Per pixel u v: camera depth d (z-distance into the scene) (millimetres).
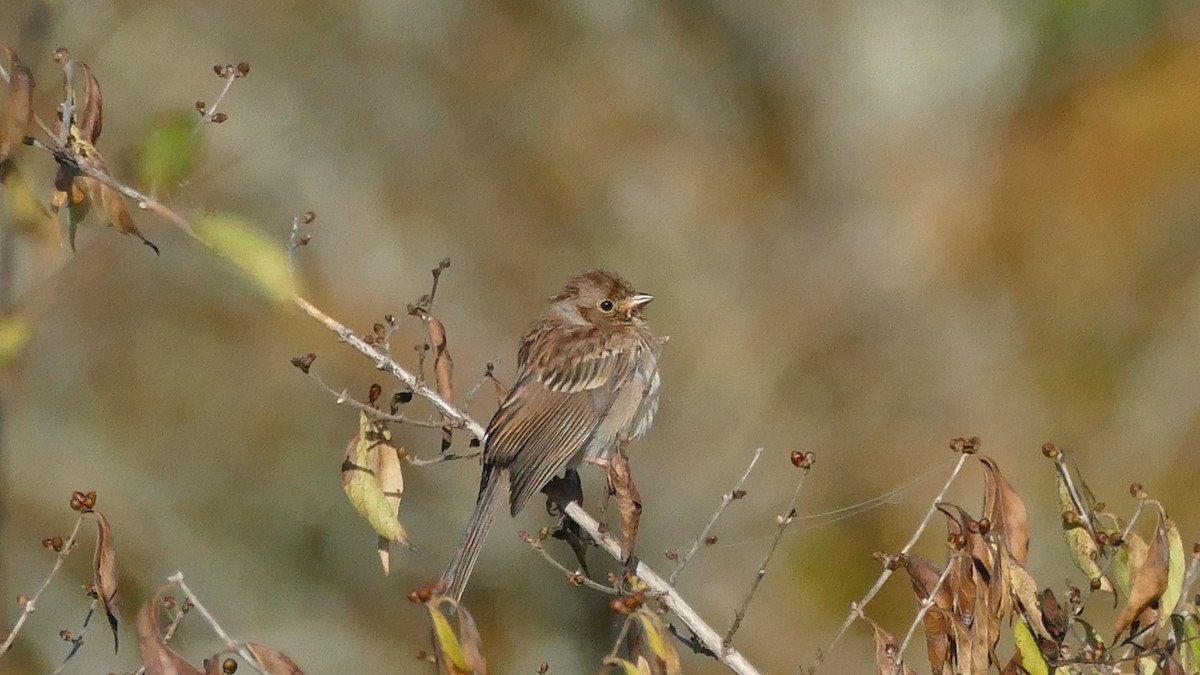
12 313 6234
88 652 13406
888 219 18516
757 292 17922
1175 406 16391
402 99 17906
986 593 5727
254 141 16875
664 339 8305
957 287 17859
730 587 14797
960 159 18688
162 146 6145
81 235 7141
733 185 18750
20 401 14938
